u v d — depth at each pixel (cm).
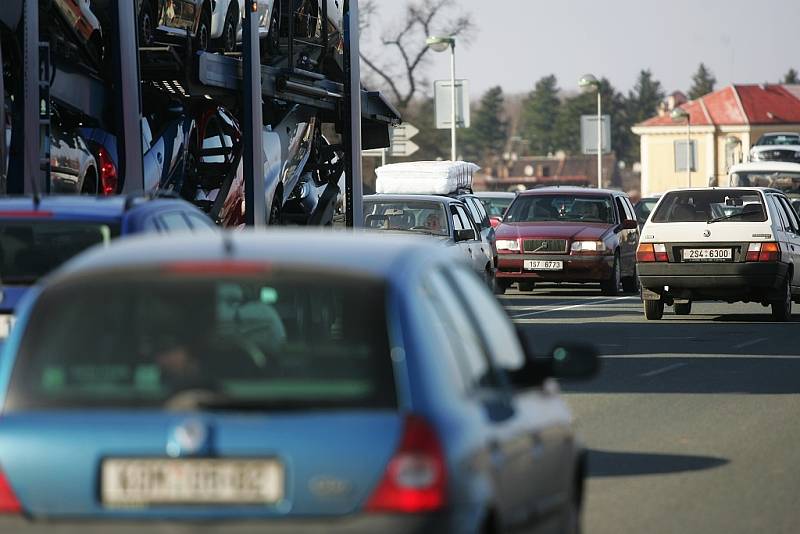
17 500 1295
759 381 4141
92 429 1293
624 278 8769
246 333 1519
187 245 1427
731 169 13425
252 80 4631
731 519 2262
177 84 4378
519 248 8331
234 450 1270
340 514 1258
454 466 1275
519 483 1466
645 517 2278
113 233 2508
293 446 1266
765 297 6244
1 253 2506
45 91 3566
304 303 1755
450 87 13700
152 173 4412
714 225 6184
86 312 1351
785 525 2214
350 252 1406
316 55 5484
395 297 1338
